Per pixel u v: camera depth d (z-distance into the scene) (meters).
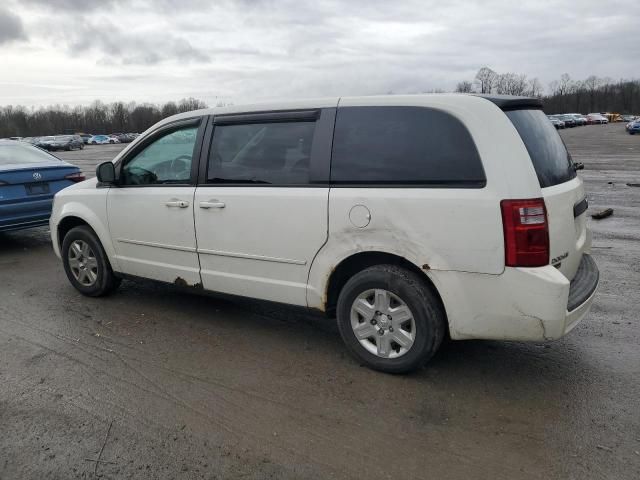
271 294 4.04
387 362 3.60
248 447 2.90
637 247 6.90
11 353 4.12
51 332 4.52
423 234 3.30
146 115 127.31
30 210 7.29
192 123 4.38
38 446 2.94
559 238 3.24
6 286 5.88
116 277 5.20
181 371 3.78
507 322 3.20
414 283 3.40
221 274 4.27
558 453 2.78
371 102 3.58
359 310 3.67
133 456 2.84
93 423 3.14
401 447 2.87
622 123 83.19
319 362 3.87
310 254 3.76
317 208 3.65
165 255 4.61
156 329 4.54
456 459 2.76
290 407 3.28
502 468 2.69
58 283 5.93
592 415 3.11
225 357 3.99
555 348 3.97
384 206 3.40
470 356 3.89
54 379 3.69
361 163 3.54
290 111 3.87
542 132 3.55
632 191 12.02
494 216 3.10
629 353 3.86
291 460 2.79
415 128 3.39
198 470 2.72
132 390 3.52
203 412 3.25
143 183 4.73
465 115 3.24
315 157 3.70
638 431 2.94
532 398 3.31
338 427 3.06
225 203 4.09
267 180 3.93
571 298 3.30
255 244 4.00
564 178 3.53
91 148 61.28
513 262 3.09
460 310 3.29
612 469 2.65
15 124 116.62
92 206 5.09
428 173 3.31
